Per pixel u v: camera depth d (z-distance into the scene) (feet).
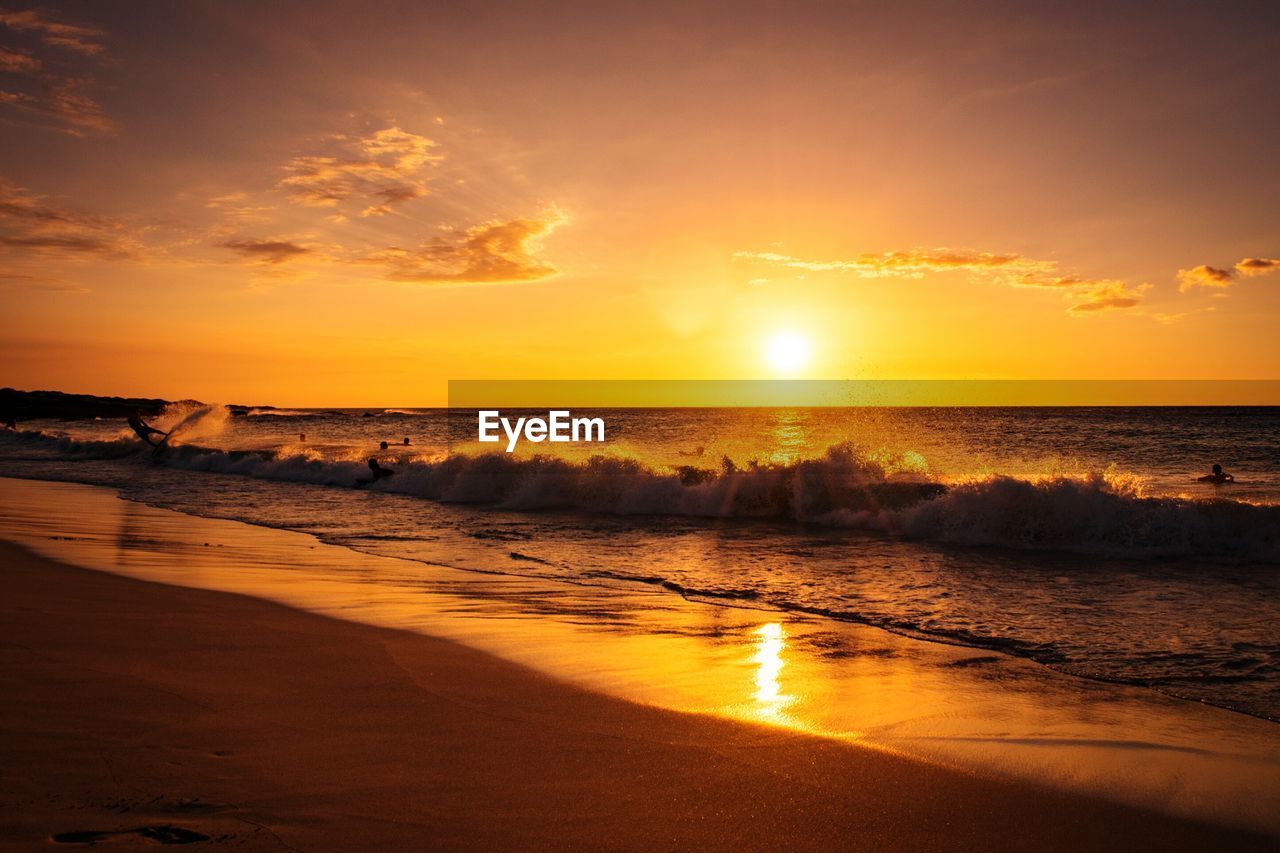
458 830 8.96
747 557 33.32
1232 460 95.40
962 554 33.78
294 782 10.00
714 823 9.59
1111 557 32.73
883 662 17.93
